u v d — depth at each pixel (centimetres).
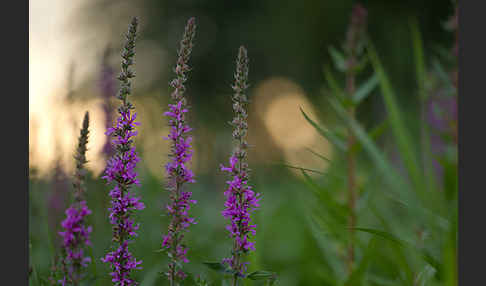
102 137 524
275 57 2155
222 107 1684
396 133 314
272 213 619
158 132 727
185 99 312
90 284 278
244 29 2267
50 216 469
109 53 588
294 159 877
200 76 2277
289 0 2097
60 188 480
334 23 1888
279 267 574
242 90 310
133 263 299
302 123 1387
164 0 2381
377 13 1452
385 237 312
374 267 498
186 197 308
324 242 464
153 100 820
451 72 451
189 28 311
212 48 2305
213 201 880
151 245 519
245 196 302
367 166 576
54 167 484
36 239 476
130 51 303
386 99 332
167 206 310
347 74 507
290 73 2078
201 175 953
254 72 2205
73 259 267
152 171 666
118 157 298
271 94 2128
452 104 434
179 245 306
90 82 596
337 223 454
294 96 2038
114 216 297
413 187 310
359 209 447
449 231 271
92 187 505
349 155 476
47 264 423
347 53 507
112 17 2130
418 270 325
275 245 642
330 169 545
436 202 294
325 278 466
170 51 2319
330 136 460
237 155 305
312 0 1952
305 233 535
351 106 484
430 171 308
